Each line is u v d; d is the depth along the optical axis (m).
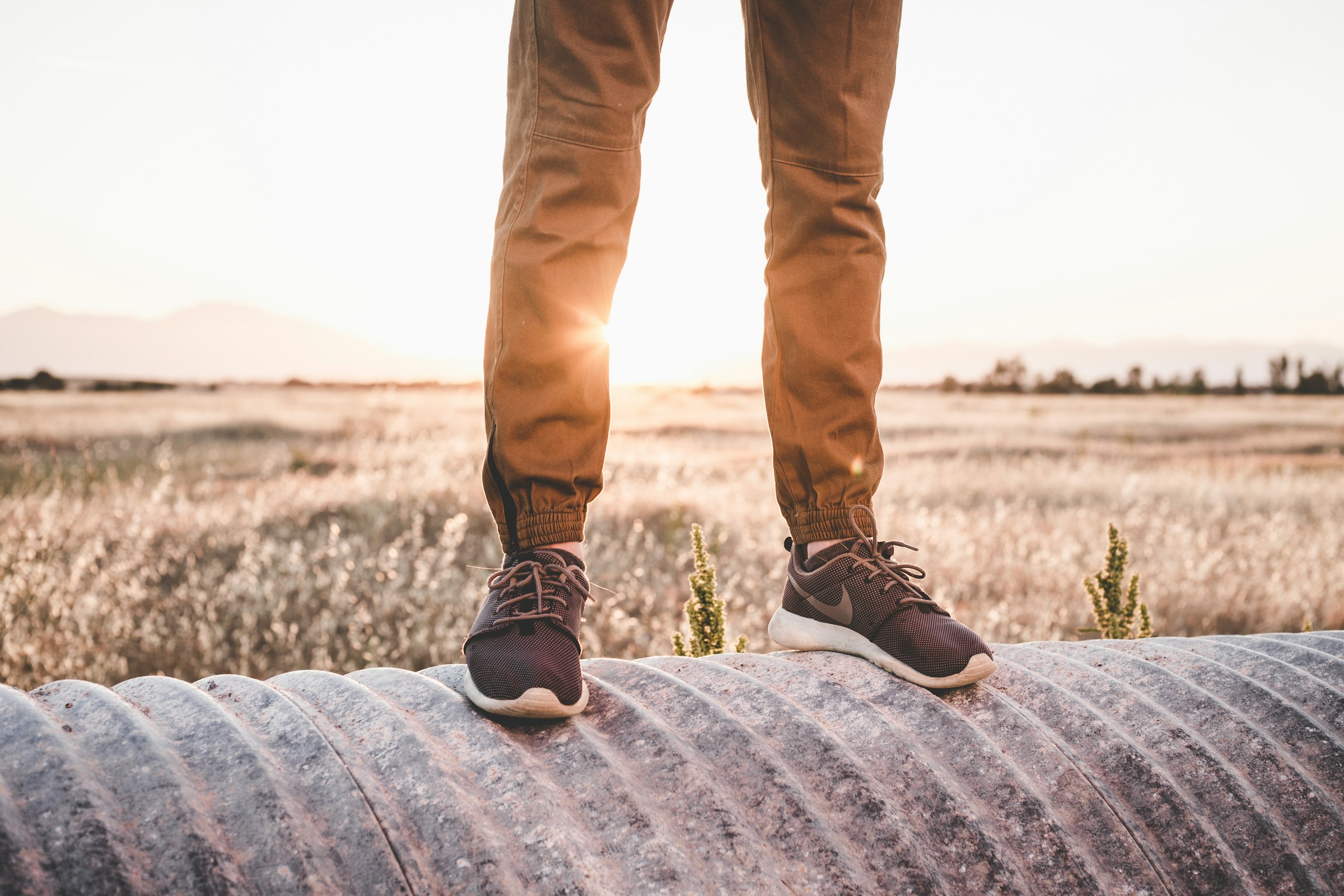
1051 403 26.41
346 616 4.10
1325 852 1.08
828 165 1.28
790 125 1.28
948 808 1.01
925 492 7.98
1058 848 0.99
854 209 1.30
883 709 1.20
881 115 1.31
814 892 0.88
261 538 5.38
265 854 0.79
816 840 0.93
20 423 10.46
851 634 1.31
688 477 7.89
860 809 0.99
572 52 1.13
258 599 4.12
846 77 1.26
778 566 5.14
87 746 0.89
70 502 5.55
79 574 3.99
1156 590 4.89
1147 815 1.08
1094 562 5.41
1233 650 1.55
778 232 1.31
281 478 7.38
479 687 1.07
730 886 0.87
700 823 0.93
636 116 1.18
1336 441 14.03
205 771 0.88
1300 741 1.26
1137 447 12.82
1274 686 1.42
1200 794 1.12
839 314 1.28
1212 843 1.04
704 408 20.06
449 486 6.91
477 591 4.45
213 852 0.76
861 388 1.29
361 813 0.85
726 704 1.19
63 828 0.75
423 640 3.84
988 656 1.22
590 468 1.17
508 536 1.16
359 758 0.95
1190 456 11.74
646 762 1.02
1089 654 1.48
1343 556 5.66
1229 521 6.89
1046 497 7.97
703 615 1.97
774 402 1.32
